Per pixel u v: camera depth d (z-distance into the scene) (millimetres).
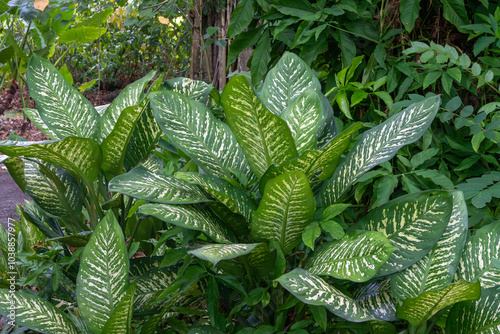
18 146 1501
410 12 1843
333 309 1208
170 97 1611
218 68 4547
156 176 1532
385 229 1451
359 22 1995
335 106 2205
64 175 1953
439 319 1417
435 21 1958
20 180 1854
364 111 2123
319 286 1290
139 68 10109
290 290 1242
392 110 1891
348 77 1890
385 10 1954
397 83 1947
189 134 1578
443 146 1953
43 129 2045
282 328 1509
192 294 1637
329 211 1429
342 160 1639
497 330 1282
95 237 1471
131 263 1779
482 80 1756
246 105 1331
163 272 1696
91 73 9742
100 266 1454
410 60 1964
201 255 1205
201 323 1791
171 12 4656
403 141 1400
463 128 1909
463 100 1975
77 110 1894
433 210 1398
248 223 1494
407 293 1387
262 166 1507
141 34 8727
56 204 1897
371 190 2006
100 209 1883
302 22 2072
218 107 2506
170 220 1319
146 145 1925
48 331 1411
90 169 1726
